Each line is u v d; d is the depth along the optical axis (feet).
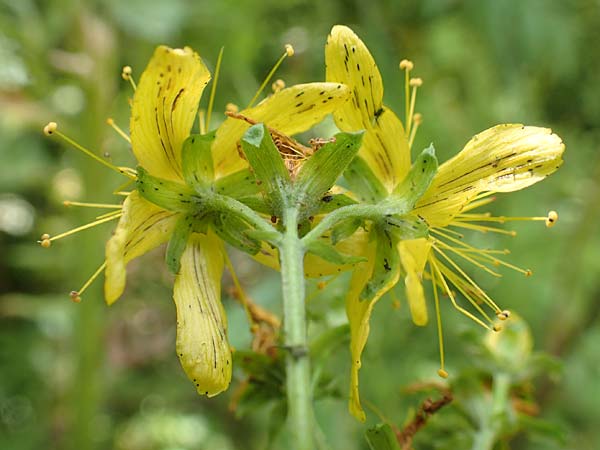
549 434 0.19
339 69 0.16
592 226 0.32
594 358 0.35
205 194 0.16
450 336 0.33
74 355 0.34
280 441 0.21
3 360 0.42
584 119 0.46
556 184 0.43
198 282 0.16
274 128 0.16
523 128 0.17
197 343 0.16
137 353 0.44
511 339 0.20
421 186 0.16
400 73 0.40
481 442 0.19
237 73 0.41
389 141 0.17
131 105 0.15
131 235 0.16
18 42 0.33
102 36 0.34
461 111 0.42
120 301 0.43
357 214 0.16
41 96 0.34
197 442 0.43
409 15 0.41
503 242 0.38
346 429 0.26
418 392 0.20
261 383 0.18
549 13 0.37
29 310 0.42
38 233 0.47
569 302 0.31
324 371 0.18
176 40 0.40
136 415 0.45
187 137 0.16
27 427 0.40
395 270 0.16
